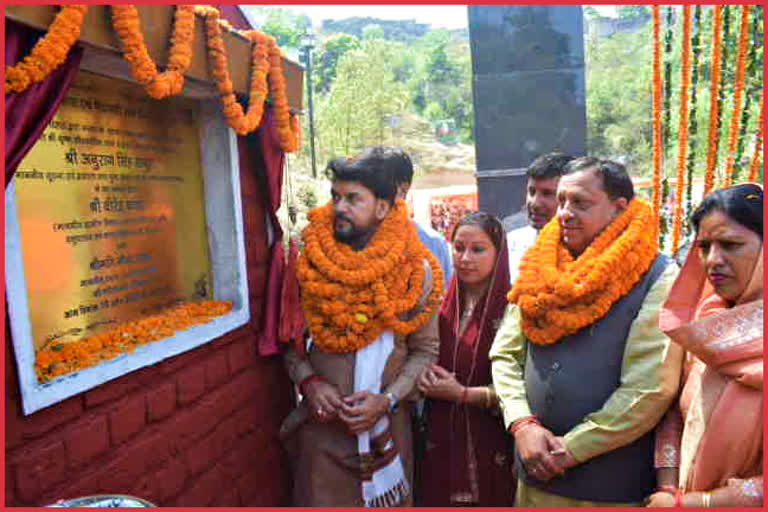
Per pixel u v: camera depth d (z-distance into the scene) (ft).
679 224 14.49
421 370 7.97
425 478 8.00
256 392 9.37
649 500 5.60
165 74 6.09
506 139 21.31
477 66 21.11
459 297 8.21
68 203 6.51
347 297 7.68
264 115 9.17
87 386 5.92
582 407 6.13
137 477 6.74
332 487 8.07
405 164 8.39
